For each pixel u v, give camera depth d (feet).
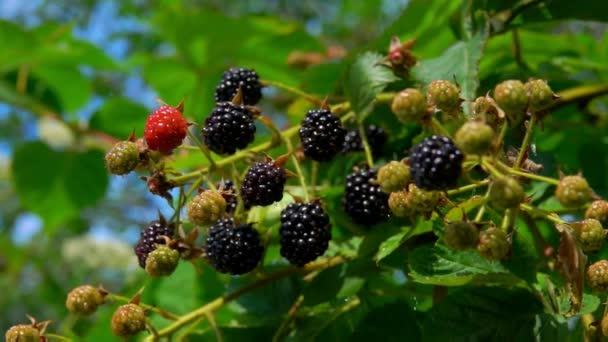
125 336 1.49
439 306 1.46
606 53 2.06
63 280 3.51
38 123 2.50
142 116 2.28
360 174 1.55
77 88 2.39
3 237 3.44
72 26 2.32
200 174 1.50
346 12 4.93
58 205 2.42
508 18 1.74
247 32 2.22
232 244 1.48
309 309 1.63
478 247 1.35
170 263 1.46
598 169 2.05
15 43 2.28
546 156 1.65
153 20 2.30
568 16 1.72
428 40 1.88
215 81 2.28
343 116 1.64
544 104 1.38
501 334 1.45
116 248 3.43
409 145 1.68
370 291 1.65
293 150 1.53
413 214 1.41
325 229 1.50
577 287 1.38
